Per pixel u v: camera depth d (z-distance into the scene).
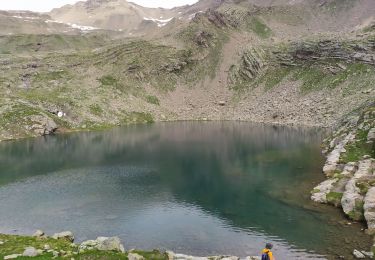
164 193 75.75
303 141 131.38
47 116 183.75
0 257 36.59
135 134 168.88
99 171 96.25
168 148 128.50
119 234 55.09
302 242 49.22
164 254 41.62
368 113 103.69
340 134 110.88
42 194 76.19
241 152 116.19
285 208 63.00
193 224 58.53
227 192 74.75
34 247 40.97
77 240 52.69
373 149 83.06
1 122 169.38
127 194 75.50
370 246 46.12
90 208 67.12
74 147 135.88
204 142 139.38
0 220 61.38
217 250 48.91
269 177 84.00
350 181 65.38
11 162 109.75
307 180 78.94
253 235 53.22
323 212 59.59
